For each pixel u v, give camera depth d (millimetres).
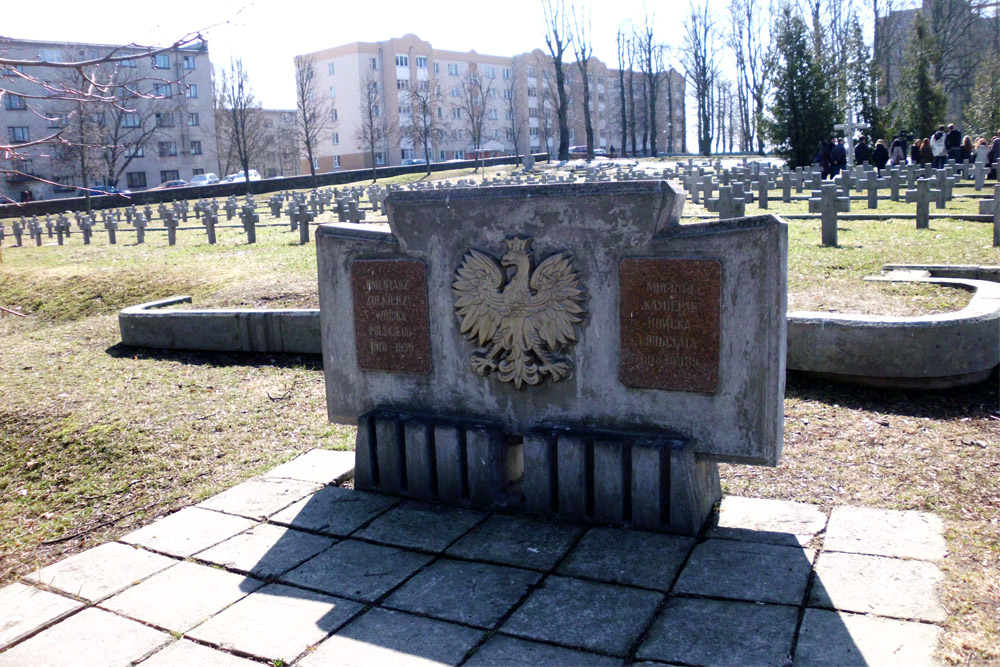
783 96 33094
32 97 5301
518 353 4574
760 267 3889
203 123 60312
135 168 57719
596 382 4426
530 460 4570
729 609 3475
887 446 5285
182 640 3523
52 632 3652
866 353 6113
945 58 51094
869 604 3422
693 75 71500
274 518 4781
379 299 5012
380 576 3996
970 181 22547
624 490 4359
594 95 96062
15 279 14195
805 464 5105
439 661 3240
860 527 4148
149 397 7340
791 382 6496
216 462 5867
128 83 6211
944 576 3598
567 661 3188
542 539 4289
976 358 6020
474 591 3787
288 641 3457
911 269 9219
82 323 10898
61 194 46031
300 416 6727
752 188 22078
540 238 4453
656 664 3127
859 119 36875
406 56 77938
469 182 34594
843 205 12109
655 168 42969
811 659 3072
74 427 6598
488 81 87000
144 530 4750
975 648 3053
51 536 4945
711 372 4082
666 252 4121
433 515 4711
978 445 5203
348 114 78125
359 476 5168
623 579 3797
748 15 69938
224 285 11508
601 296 4328
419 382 5000
